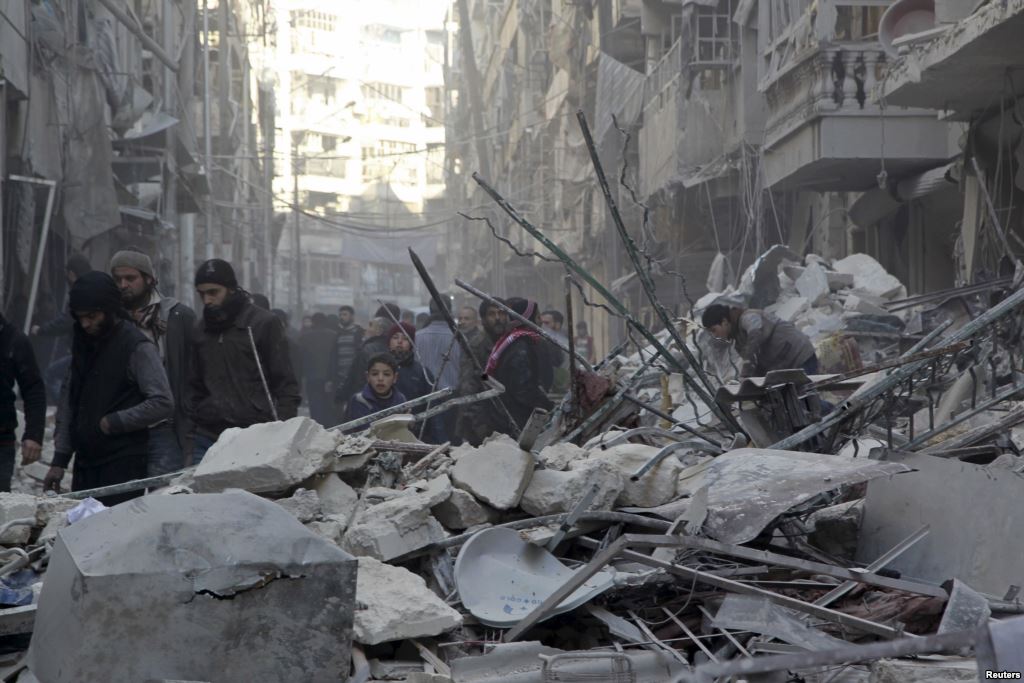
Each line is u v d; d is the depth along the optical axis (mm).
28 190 13781
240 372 5988
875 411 5016
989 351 5891
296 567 3047
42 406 5719
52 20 15555
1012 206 11250
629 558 3543
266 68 60375
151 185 21594
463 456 4391
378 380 7418
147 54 25750
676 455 5531
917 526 4012
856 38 15258
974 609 3262
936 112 14734
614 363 5336
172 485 4816
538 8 40844
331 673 3078
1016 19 9672
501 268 42719
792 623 3266
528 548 3941
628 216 25312
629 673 3217
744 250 19984
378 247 56812
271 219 50875
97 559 2949
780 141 16250
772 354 7785
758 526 3557
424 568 3967
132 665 2916
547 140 39594
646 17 24953
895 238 17031
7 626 3498
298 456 4305
